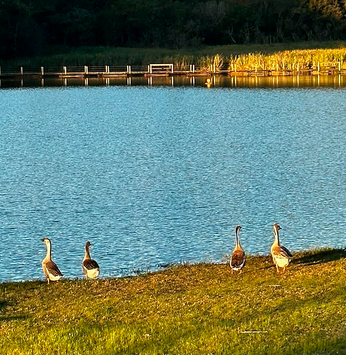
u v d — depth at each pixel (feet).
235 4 444.55
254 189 122.62
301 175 134.00
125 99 274.98
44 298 63.05
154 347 49.11
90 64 381.81
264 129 195.72
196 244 91.66
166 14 440.45
